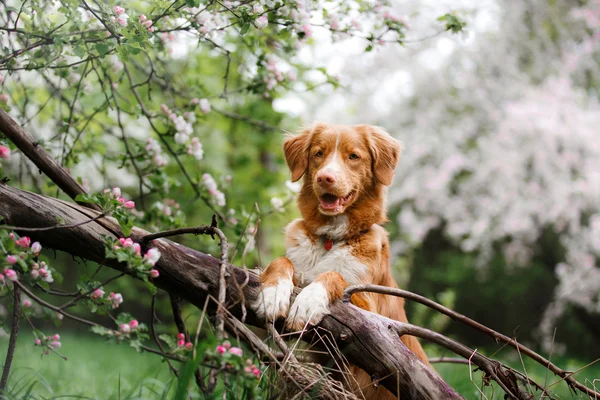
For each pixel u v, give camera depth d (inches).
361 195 181.6
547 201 448.1
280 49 227.9
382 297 178.9
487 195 486.0
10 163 259.8
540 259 553.9
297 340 140.4
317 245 179.8
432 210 518.0
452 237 540.7
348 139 181.6
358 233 179.3
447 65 531.5
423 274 600.1
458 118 507.2
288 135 199.2
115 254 121.5
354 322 144.9
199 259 144.5
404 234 565.0
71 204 141.4
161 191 227.8
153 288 123.9
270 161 527.2
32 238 137.6
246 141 490.3
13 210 134.7
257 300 146.9
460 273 586.2
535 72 467.8
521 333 563.8
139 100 214.5
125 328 128.0
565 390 280.2
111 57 221.6
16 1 255.4
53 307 129.2
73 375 275.7
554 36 468.1
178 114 224.5
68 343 507.8
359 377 162.1
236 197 452.1
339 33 195.6
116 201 122.3
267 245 501.0
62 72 202.4
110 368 350.3
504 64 473.4
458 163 484.1
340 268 171.6
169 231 138.8
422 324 416.5
